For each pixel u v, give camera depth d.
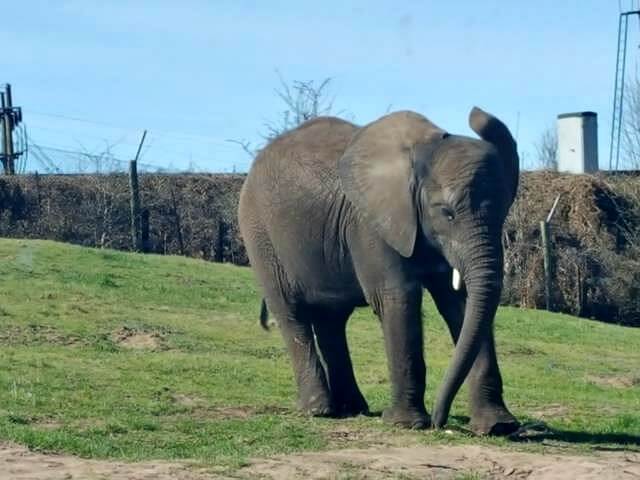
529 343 25.67
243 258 36.94
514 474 11.54
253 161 16.11
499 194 12.89
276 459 11.77
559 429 14.67
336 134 15.18
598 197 37.69
